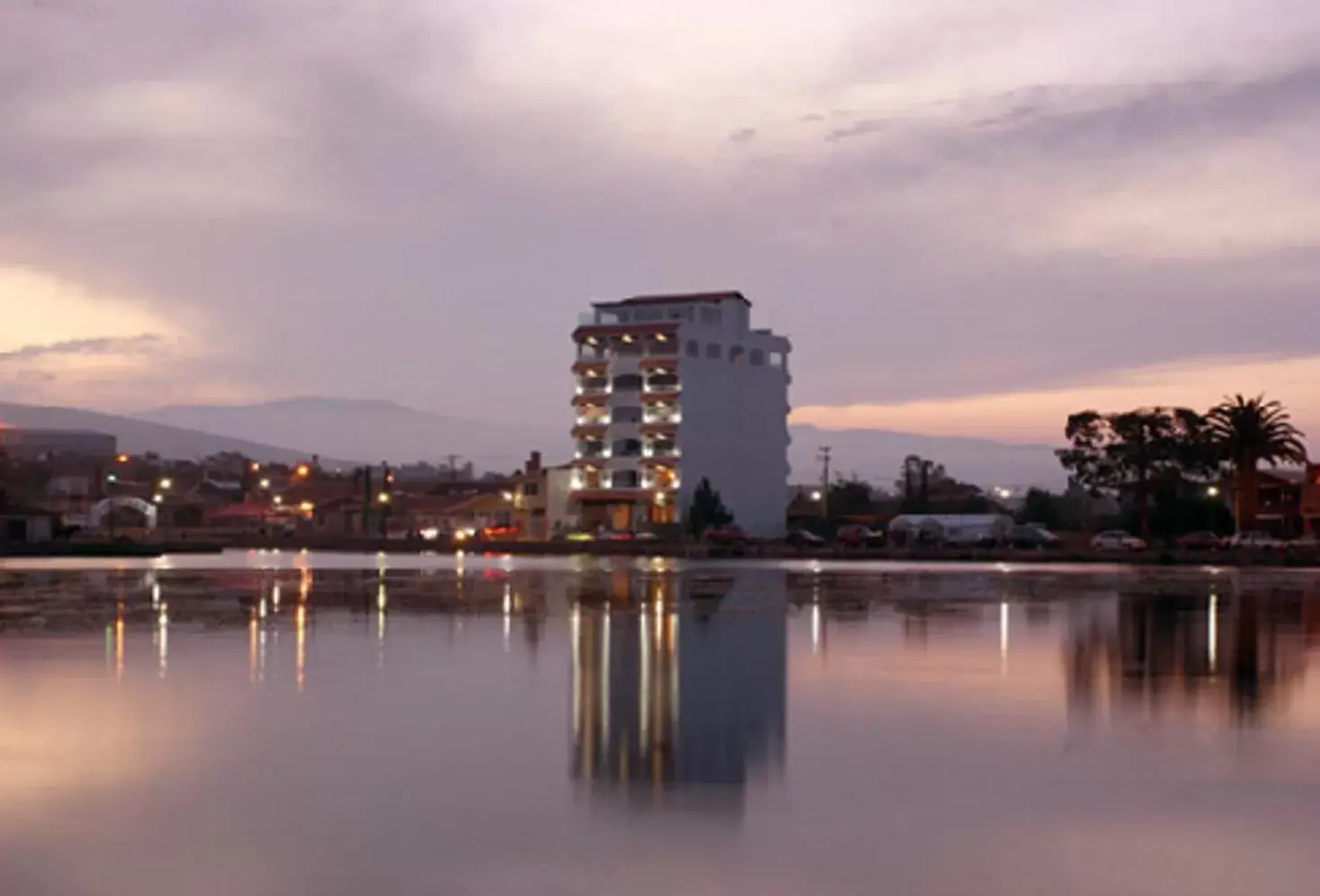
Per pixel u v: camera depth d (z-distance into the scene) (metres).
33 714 22.64
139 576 68.50
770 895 13.07
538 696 24.97
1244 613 45.00
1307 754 19.73
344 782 17.64
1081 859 14.29
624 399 161.50
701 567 84.25
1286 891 13.30
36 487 194.25
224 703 23.92
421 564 87.62
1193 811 16.28
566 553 117.31
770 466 170.38
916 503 172.38
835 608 46.41
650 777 18.02
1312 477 146.50
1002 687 26.39
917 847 14.67
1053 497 165.75
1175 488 136.12
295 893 13.06
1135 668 29.45
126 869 13.78
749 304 173.00
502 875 13.62
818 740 20.67
